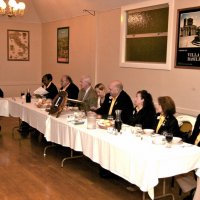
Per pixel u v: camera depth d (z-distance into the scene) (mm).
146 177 2678
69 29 7746
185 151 2893
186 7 4621
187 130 3760
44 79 6410
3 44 8461
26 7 8508
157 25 5262
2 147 5227
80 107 5027
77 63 7547
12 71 8711
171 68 4965
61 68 8227
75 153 4930
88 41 7055
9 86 8711
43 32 8953
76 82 7637
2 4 5633
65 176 3979
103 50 6609
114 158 3057
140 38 5637
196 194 2896
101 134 3424
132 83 5859
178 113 4879
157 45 5289
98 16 6680
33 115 4840
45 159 4645
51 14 8273
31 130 6324
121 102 4328
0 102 5824
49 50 8711
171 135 2992
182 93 4809
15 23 8586
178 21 4762
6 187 3615
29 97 5578
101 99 5148
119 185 3709
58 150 5105
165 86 5117
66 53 7961
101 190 3568
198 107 4559
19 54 8773
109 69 6465
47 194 3443
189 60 4637
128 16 5875
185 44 4684
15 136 5953
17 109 5484
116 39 6184
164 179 3383
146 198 3332
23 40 8781
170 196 3432
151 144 3061
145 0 5336
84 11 6977
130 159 2844
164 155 2748
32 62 9039
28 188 3596
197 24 4461
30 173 4066
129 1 5664
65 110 4680
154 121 3742
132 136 3344
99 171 4047
